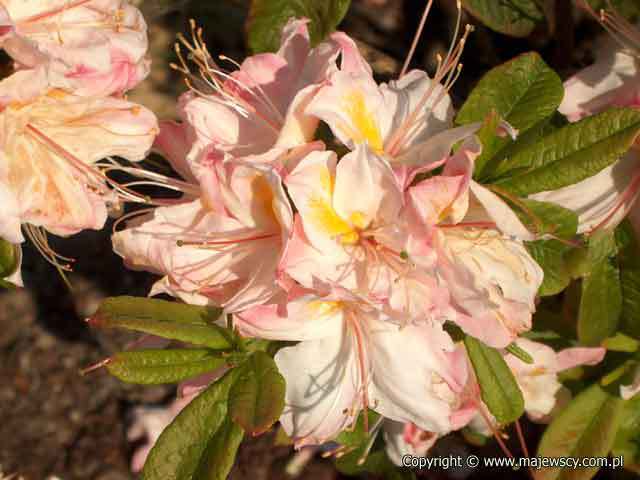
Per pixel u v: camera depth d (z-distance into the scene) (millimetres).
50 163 371
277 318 357
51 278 809
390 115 368
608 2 417
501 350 397
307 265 344
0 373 787
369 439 475
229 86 379
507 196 357
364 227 353
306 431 375
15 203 357
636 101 409
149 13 636
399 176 343
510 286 351
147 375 366
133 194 386
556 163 370
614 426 445
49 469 743
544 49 571
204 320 370
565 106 416
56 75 356
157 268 365
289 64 382
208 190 352
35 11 363
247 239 358
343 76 355
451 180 337
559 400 463
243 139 368
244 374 365
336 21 446
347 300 344
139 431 747
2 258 383
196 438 366
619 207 418
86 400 775
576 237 420
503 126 367
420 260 339
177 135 383
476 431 492
